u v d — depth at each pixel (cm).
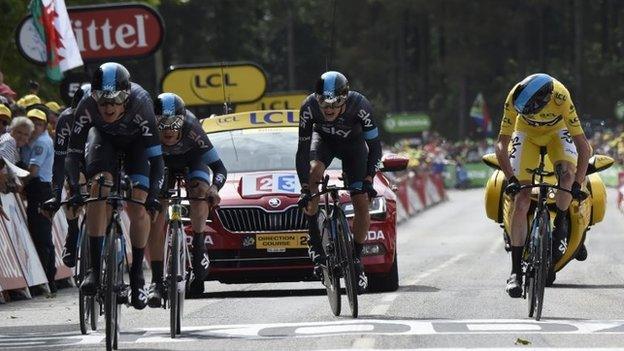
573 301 3102
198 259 2666
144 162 2464
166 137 2555
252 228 3334
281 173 3478
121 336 2578
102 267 2398
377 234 3350
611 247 5491
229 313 2959
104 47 5806
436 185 11888
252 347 2339
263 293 3538
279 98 7306
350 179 2858
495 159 3397
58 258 4178
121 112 2366
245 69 6700
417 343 2316
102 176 2405
